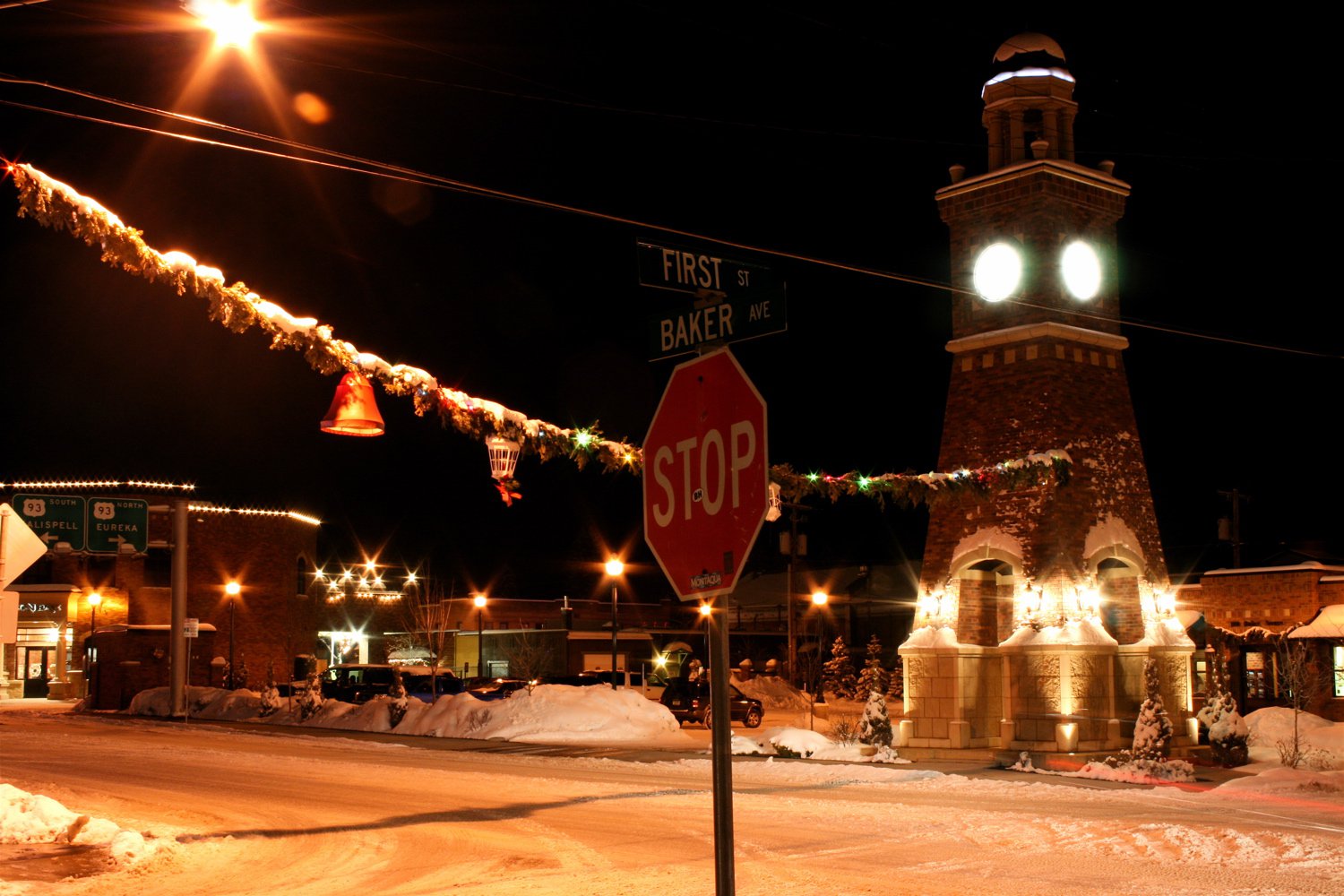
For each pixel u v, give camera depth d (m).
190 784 21.47
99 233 11.16
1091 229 28.62
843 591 81.25
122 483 60.19
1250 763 27.20
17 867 12.91
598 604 75.94
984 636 28.11
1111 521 27.16
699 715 43.31
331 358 13.30
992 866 12.98
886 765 25.30
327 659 72.50
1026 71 28.70
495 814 17.39
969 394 28.23
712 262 5.93
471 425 15.04
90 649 52.75
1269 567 40.78
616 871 12.69
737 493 5.08
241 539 62.38
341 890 11.88
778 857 13.57
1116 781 22.91
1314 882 12.18
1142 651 26.95
